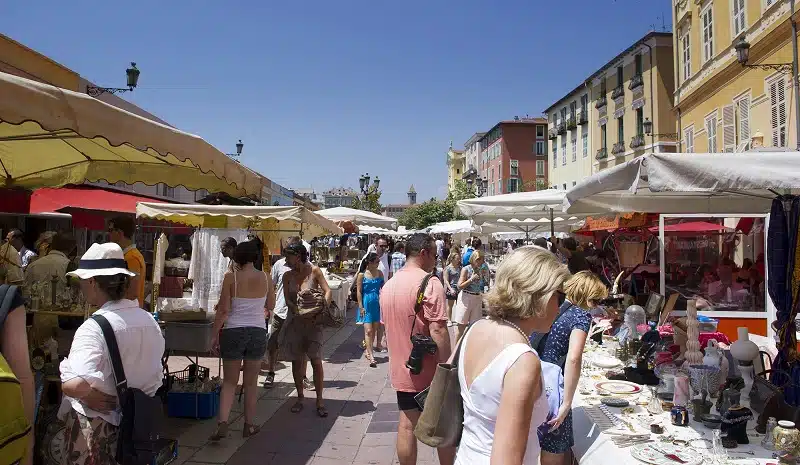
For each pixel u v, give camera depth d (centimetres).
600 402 397
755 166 340
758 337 564
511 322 215
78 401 291
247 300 523
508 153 6562
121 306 308
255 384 539
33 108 259
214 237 913
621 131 3491
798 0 1284
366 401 675
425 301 401
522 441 186
